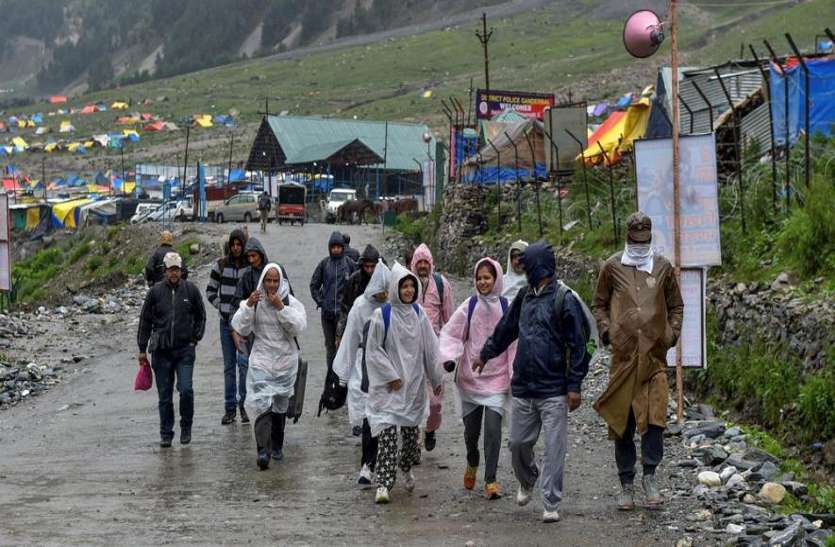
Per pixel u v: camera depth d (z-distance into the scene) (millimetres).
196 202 78938
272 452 13922
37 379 22484
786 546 9281
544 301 10703
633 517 10664
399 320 11641
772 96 24547
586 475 12594
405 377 11625
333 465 13523
